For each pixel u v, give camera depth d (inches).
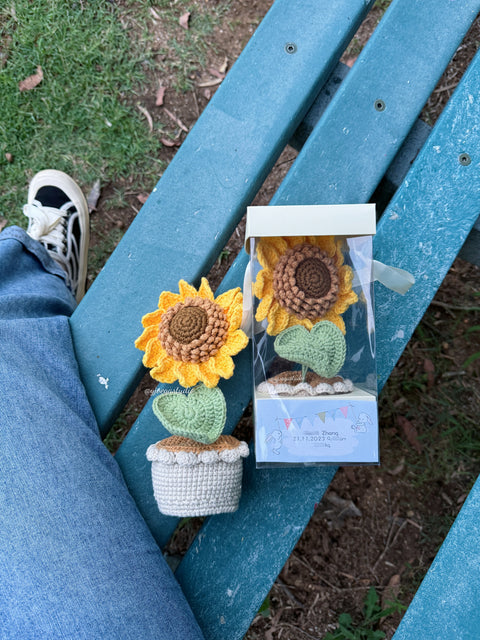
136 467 26.3
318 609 36.1
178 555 35.3
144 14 37.6
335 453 23.6
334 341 23.3
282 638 36.0
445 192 26.3
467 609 24.4
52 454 24.0
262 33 26.5
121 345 26.7
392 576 36.3
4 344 25.1
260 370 24.1
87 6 37.3
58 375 25.8
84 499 23.8
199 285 27.4
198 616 25.6
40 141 37.7
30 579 22.5
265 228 22.5
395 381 37.1
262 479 26.0
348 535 36.7
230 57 37.8
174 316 23.8
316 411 23.5
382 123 26.5
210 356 23.5
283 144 27.2
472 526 24.8
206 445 23.5
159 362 23.9
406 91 26.5
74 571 22.8
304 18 26.5
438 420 36.9
